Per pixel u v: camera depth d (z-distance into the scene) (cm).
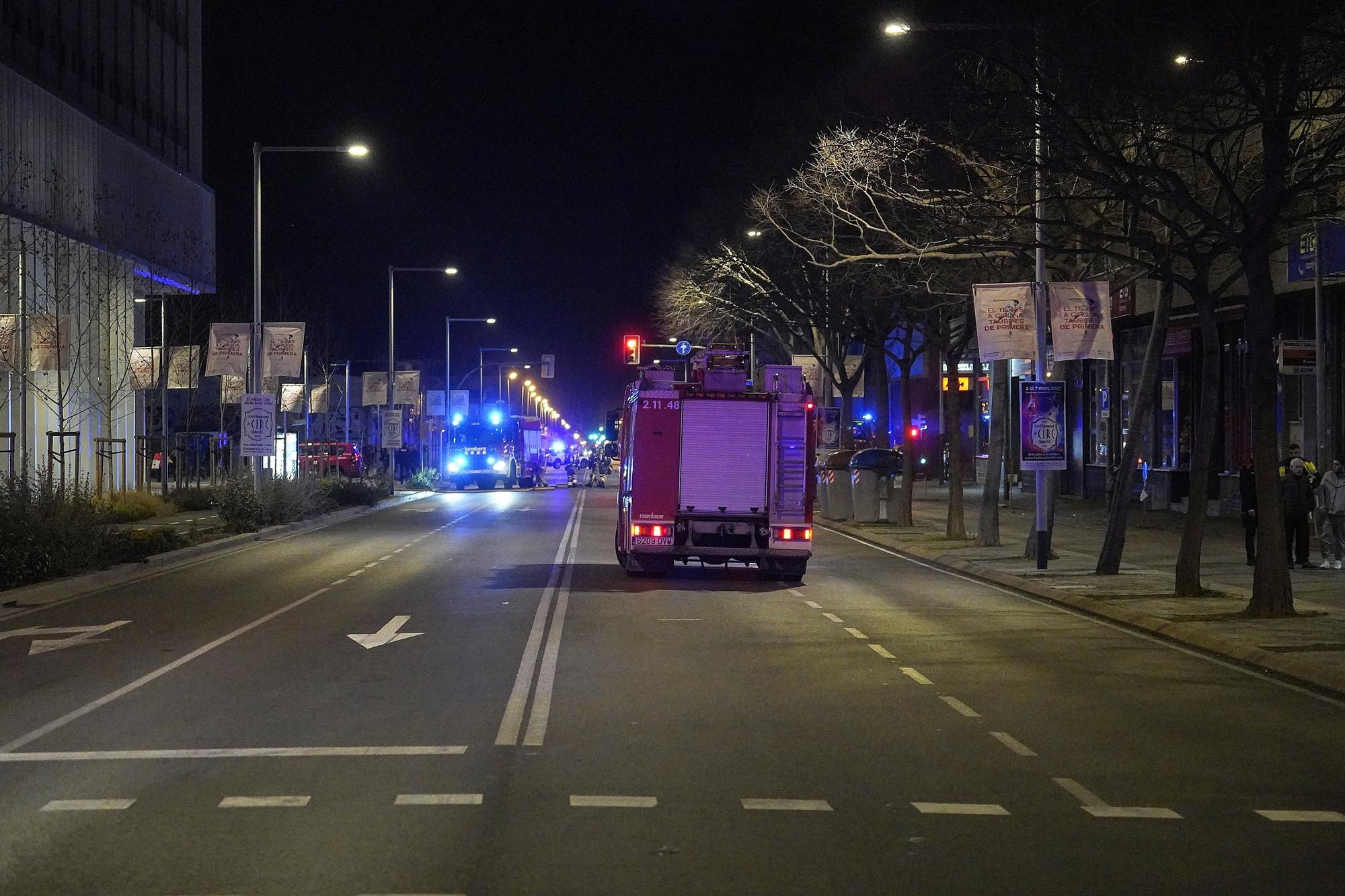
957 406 3127
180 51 5438
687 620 1691
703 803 787
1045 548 2312
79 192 4262
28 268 3812
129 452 4931
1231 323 3588
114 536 2455
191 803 780
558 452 10144
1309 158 1916
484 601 1900
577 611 1777
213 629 1594
